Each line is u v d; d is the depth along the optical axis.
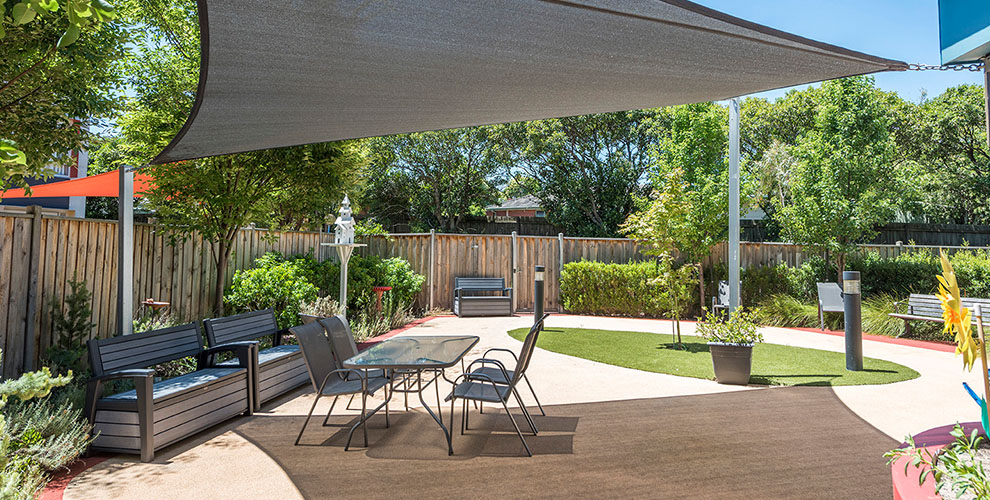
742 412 4.91
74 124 5.45
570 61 2.91
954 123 21.27
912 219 22.19
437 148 25.59
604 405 5.19
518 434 4.14
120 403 3.82
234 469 3.61
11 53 4.55
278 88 3.00
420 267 13.57
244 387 4.87
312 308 8.14
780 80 3.39
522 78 3.20
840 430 4.39
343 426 4.57
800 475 3.44
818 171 11.92
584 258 14.00
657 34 2.54
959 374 6.48
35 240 5.20
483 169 26.22
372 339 9.04
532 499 3.11
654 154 17.84
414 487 3.30
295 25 2.27
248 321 5.80
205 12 2.12
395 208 26.73
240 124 3.57
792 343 8.98
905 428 4.44
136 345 4.33
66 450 3.50
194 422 4.21
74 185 8.62
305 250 11.25
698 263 12.36
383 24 2.32
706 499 3.09
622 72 3.15
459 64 2.89
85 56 4.98
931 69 2.97
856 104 11.70
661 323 11.73
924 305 9.42
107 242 6.16
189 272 7.78
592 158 24.67
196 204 7.66
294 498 3.16
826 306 10.52
